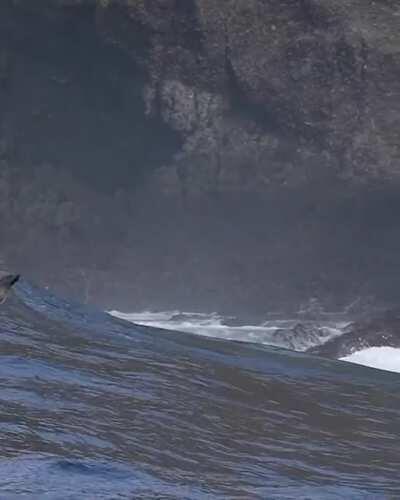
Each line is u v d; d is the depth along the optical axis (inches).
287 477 926.4
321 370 1496.1
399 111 5900.6
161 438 1003.3
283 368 1476.4
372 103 5915.4
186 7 5871.1
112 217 5836.6
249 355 1549.0
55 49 6018.7
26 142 6087.6
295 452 1022.4
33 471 831.1
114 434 989.8
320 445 1063.6
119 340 1510.8
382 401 1322.6
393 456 1045.2
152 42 5900.6
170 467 907.4
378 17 5940.0
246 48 5959.6
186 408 1139.3
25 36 6018.7
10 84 6097.4
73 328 1545.3
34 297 1680.6
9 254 5605.3
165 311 5167.3
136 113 6028.5
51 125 6102.4
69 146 6097.4
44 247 5649.6
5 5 5974.4
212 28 5915.4
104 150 6082.7
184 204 5885.8
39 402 1072.2
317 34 5925.2
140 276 5452.8
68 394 1123.3
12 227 5708.7
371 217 5718.5
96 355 1371.8
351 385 1407.5
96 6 5846.5
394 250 5492.1
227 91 6013.8
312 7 5905.5
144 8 5861.2
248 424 1113.4
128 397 1149.1
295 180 5900.6
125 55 5940.0
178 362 1403.8
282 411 1198.3
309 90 5940.0
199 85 5984.3
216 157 5949.8
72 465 856.9
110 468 866.8
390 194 5792.3
